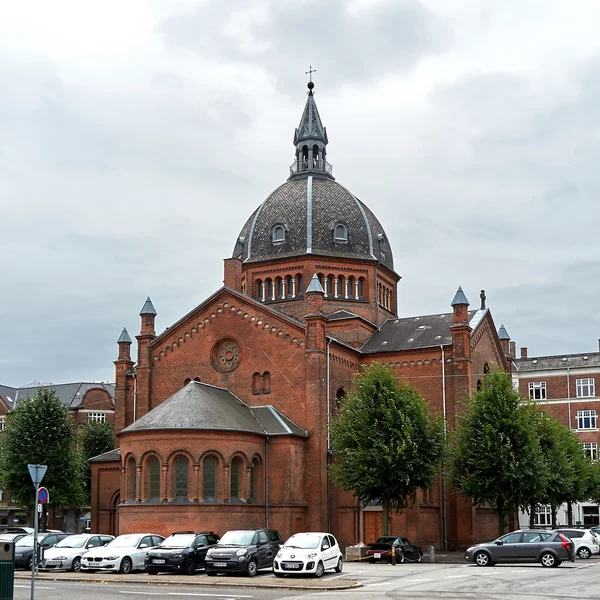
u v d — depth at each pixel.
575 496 74.25
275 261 74.75
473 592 32.31
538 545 47.41
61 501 69.00
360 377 60.00
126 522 56.47
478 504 61.34
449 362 67.12
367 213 79.25
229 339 67.75
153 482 56.69
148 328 70.12
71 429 71.31
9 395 116.88
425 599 29.62
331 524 62.03
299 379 63.84
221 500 56.09
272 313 65.81
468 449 58.81
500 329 83.62
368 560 54.12
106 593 32.47
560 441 69.12
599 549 61.00
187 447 56.12
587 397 101.69
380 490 55.66
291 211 76.06
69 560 45.72
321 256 74.00
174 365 69.06
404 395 57.56
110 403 110.94
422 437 56.22
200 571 43.75
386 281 78.81
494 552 48.38
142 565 44.78
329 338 64.94
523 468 57.28
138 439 57.22
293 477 60.06
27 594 31.92
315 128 81.69
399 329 74.31
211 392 62.28
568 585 35.00
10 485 68.88
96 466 68.94
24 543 49.44
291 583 37.12
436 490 64.44
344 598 30.14
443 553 61.38
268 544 43.53
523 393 105.44
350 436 56.34
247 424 59.66
